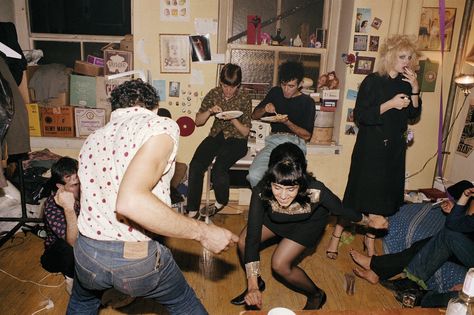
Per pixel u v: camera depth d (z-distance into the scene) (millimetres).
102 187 1253
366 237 2914
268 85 3602
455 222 2221
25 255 2764
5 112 2080
